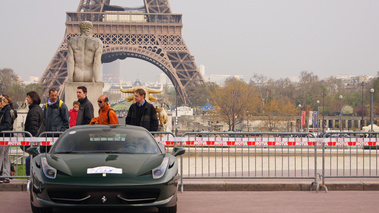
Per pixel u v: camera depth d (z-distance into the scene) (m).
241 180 15.20
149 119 14.84
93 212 10.77
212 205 11.66
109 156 10.05
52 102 16.05
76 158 9.94
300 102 189.38
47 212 9.91
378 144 14.64
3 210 10.91
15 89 177.50
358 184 14.27
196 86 145.75
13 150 22.28
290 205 11.72
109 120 14.45
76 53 24.47
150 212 10.63
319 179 15.20
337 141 14.33
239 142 14.46
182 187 13.70
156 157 10.32
